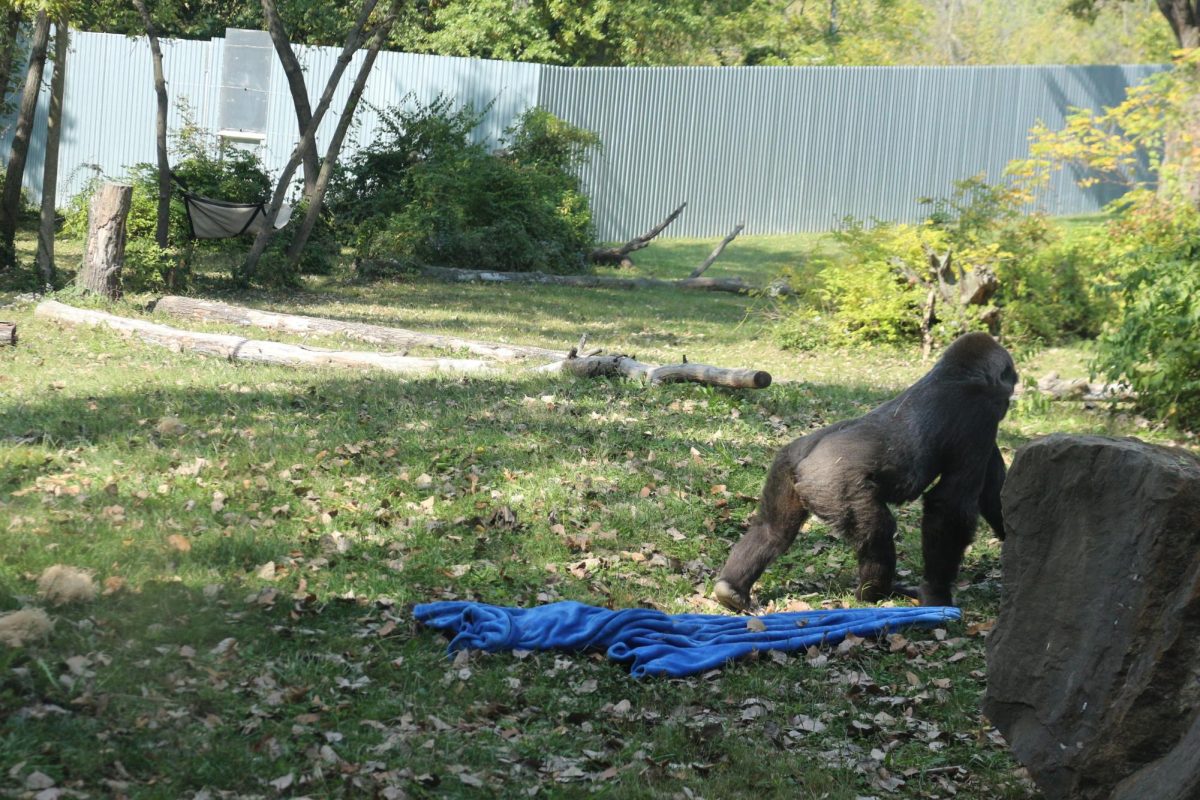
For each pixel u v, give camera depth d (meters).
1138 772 4.12
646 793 4.79
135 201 23.55
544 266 25.41
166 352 13.69
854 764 5.20
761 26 48.94
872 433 6.72
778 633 6.42
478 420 10.52
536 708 5.53
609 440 10.09
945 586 7.02
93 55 30.56
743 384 11.85
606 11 38.84
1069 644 4.43
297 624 6.16
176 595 6.15
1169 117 22.30
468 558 7.46
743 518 8.58
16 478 8.05
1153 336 11.98
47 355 13.03
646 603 7.04
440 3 38.72
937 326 16.67
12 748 4.37
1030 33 76.81
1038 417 12.39
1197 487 4.11
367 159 26.73
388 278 23.25
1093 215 38.88
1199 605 4.04
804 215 35.44
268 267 20.98
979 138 37.84
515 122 30.81
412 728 5.16
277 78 30.81
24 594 5.86
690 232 33.78
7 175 19.22
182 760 4.57
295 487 8.39
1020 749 4.56
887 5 56.06
